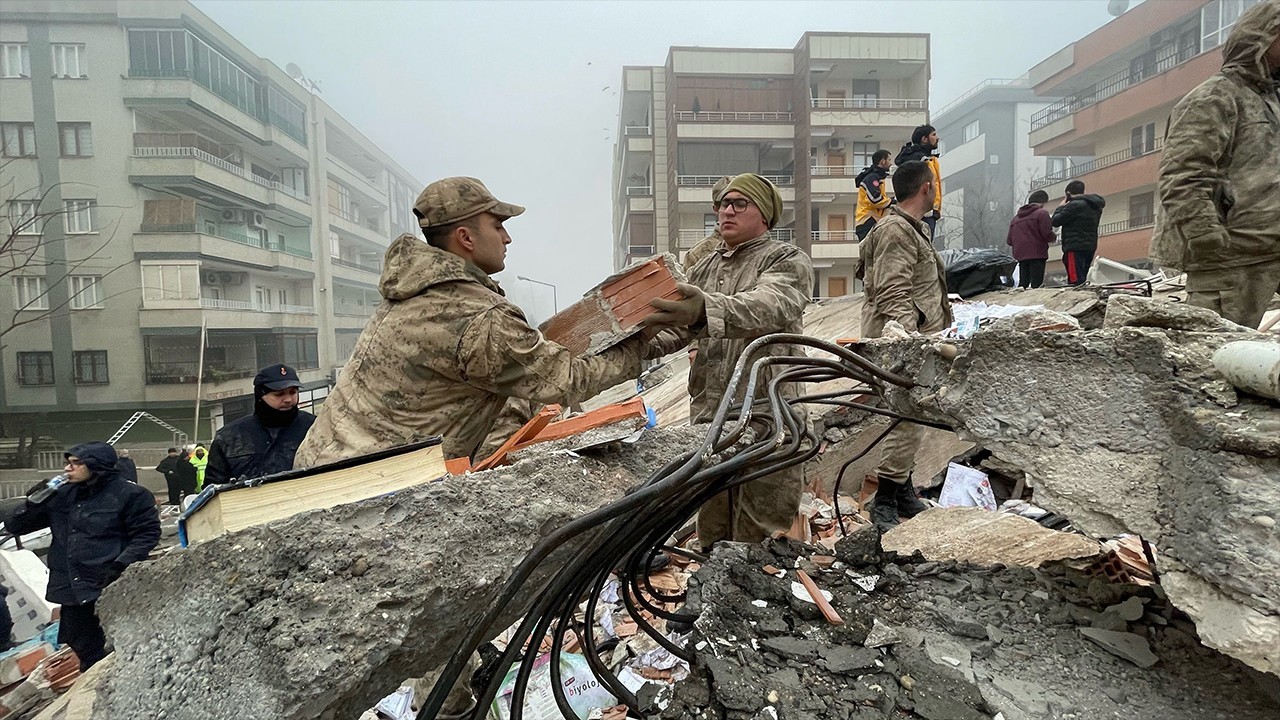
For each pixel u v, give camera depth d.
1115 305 1.39
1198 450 1.09
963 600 1.70
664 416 6.03
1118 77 20.81
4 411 18.62
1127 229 18.11
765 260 2.46
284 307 24.34
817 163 22.17
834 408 4.24
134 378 18.89
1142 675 1.35
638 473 1.58
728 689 1.33
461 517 1.20
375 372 1.86
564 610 1.41
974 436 1.48
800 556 1.94
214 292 20.94
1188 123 2.34
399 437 1.84
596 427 1.72
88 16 18.19
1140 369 1.19
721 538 2.66
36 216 17.58
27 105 18.27
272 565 1.04
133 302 18.80
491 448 2.34
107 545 3.76
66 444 18.84
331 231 28.22
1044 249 7.11
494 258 2.08
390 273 1.91
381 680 1.12
